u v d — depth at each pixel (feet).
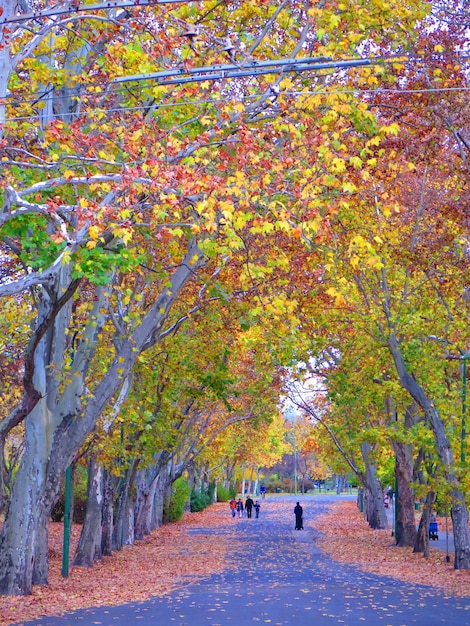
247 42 51.52
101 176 41.29
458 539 84.33
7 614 51.78
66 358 63.31
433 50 56.49
